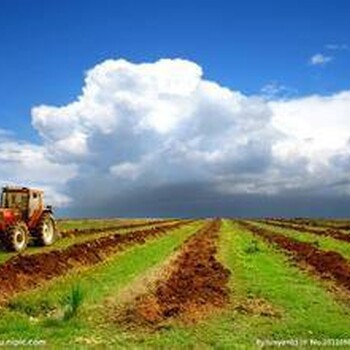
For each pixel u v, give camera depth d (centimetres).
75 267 3419
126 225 9612
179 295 2436
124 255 4103
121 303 2280
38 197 4419
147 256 4050
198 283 2731
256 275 3047
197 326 1914
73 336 1808
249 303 2306
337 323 1986
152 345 1709
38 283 2800
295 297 2427
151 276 2995
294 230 7806
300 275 3078
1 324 1945
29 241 4497
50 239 4544
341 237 6228
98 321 1995
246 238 5972
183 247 4834
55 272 3133
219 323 1959
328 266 3347
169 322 1958
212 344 1725
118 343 1730
